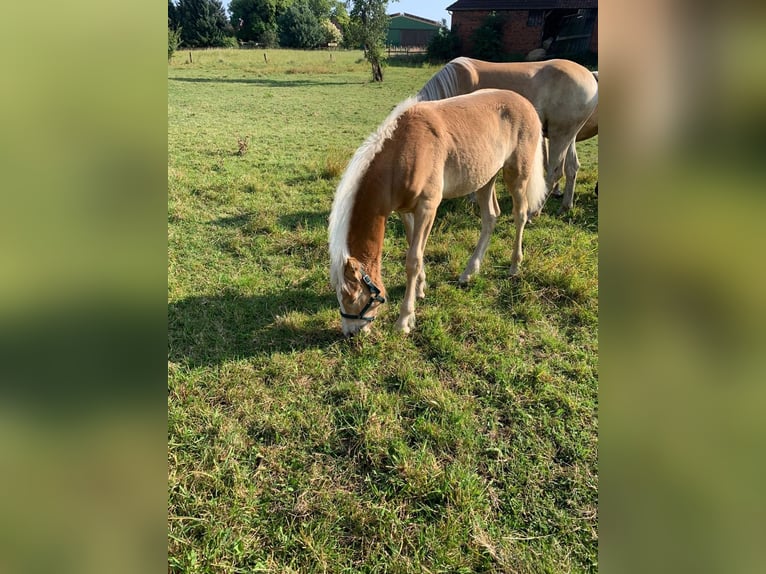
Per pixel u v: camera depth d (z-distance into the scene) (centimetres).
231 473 235
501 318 361
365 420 267
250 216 530
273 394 286
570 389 291
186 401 277
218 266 429
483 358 316
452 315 363
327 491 227
